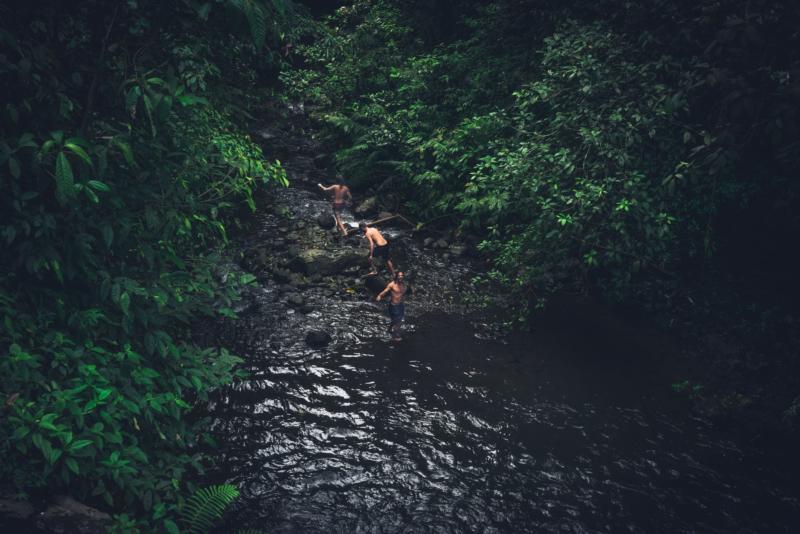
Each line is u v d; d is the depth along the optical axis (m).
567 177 11.01
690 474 8.01
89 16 5.38
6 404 4.88
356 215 15.02
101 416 5.41
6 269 5.34
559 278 12.68
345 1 23.39
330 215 14.41
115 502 6.22
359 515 6.99
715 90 10.08
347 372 9.59
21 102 4.89
